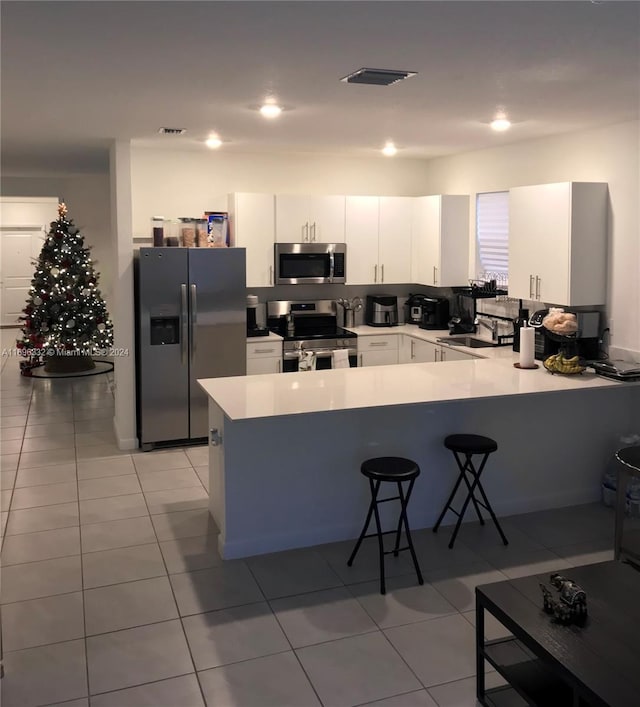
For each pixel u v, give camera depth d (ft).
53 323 29.58
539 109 14.28
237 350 20.06
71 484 16.92
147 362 19.25
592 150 16.90
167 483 16.99
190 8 7.91
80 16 8.21
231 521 13.01
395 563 12.82
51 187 35.91
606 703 6.97
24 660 9.89
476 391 13.34
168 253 19.04
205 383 14.10
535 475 15.28
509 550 13.35
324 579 12.23
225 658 9.95
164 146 20.29
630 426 15.94
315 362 21.72
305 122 15.81
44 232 40.11
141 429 19.60
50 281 29.58
